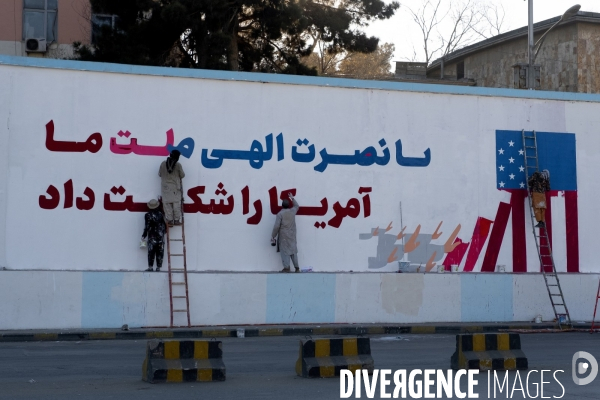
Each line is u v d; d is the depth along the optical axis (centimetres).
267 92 1688
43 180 1551
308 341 986
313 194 1697
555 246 1839
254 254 1656
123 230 1589
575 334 1592
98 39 2814
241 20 2988
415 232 1752
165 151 1622
